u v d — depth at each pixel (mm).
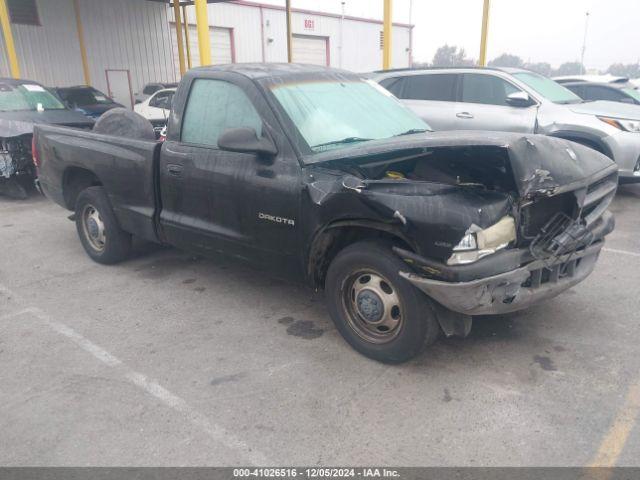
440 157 3834
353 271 3658
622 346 3820
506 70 8594
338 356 3809
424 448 2865
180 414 3203
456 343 3918
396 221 3266
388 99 4812
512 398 3262
